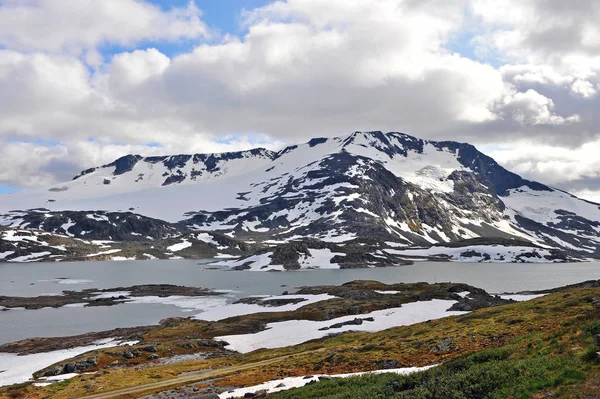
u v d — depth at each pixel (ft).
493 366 107.34
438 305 436.35
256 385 184.44
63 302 633.20
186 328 434.30
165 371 261.65
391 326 366.22
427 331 262.26
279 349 318.04
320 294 592.60
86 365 298.76
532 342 125.59
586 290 285.84
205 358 314.14
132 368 283.38
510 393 91.09
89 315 544.21
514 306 287.69
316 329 378.94
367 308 448.24
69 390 227.81
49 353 361.10
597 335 106.01
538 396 86.28
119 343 385.29
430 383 107.34
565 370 92.58
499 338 194.59
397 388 119.24
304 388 147.74
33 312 565.12
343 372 192.85
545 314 225.15
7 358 350.23
